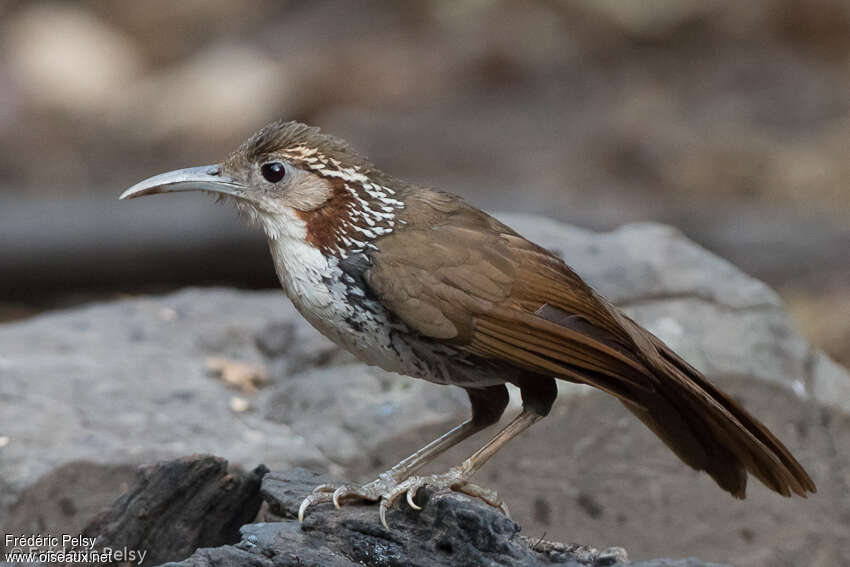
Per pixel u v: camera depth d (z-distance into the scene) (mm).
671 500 10508
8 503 9391
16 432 9922
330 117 22094
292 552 7016
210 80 22562
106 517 8273
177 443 9992
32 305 17766
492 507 7496
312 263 7574
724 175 20125
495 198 18281
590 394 10352
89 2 25016
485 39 24078
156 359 11523
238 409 10805
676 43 24328
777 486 7609
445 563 6867
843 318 16328
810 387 10922
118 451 9734
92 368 11148
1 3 24906
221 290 13422
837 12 23891
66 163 21000
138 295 17766
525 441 10344
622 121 21750
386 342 7566
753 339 11078
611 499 10469
